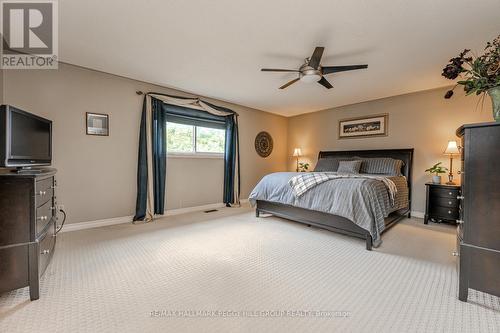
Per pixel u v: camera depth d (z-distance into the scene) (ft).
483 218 4.73
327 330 4.09
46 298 4.94
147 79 11.37
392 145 13.88
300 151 18.26
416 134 12.98
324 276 6.07
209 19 6.51
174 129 13.19
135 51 8.47
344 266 6.66
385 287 5.53
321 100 14.89
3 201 4.67
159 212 12.04
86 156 10.10
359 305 4.83
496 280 4.58
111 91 10.72
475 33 7.05
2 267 4.63
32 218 4.90
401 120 13.52
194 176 13.97
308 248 8.02
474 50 8.05
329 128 17.10
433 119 12.40
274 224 11.02
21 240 4.79
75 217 9.88
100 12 6.21
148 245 8.16
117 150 10.96
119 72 10.52
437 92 12.28
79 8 6.05
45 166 8.28
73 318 4.33
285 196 10.52
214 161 14.98
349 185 8.65
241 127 16.47
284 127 19.77
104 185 10.61
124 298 4.99
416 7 5.89
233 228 10.33
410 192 13.01
